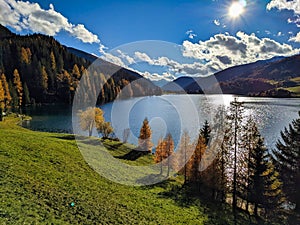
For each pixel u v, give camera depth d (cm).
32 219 1202
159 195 2297
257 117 8238
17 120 7812
